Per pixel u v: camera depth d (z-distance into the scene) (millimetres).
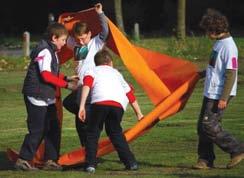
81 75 28516
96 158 27719
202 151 27109
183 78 28984
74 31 28953
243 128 38312
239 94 53969
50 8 159250
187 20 150875
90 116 27000
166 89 29078
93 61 28656
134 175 26062
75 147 34031
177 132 37375
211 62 26375
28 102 28031
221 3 153750
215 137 26500
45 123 28250
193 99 52125
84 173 26844
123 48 29344
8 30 156250
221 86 26156
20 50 111438
